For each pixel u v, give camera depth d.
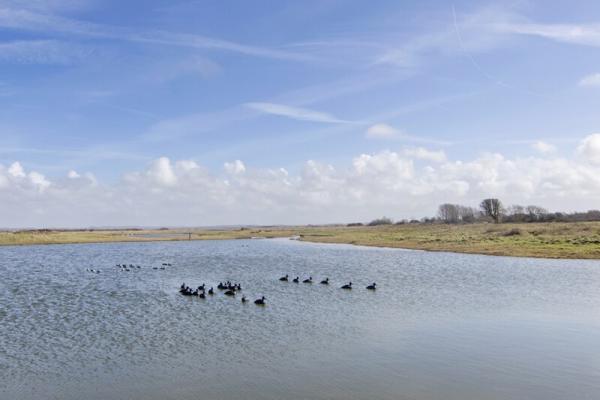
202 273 68.69
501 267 69.56
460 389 22.00
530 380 23.09
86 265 81.44
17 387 23.02
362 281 57.81
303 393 21.69
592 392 21.55
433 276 61.12
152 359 26.91
